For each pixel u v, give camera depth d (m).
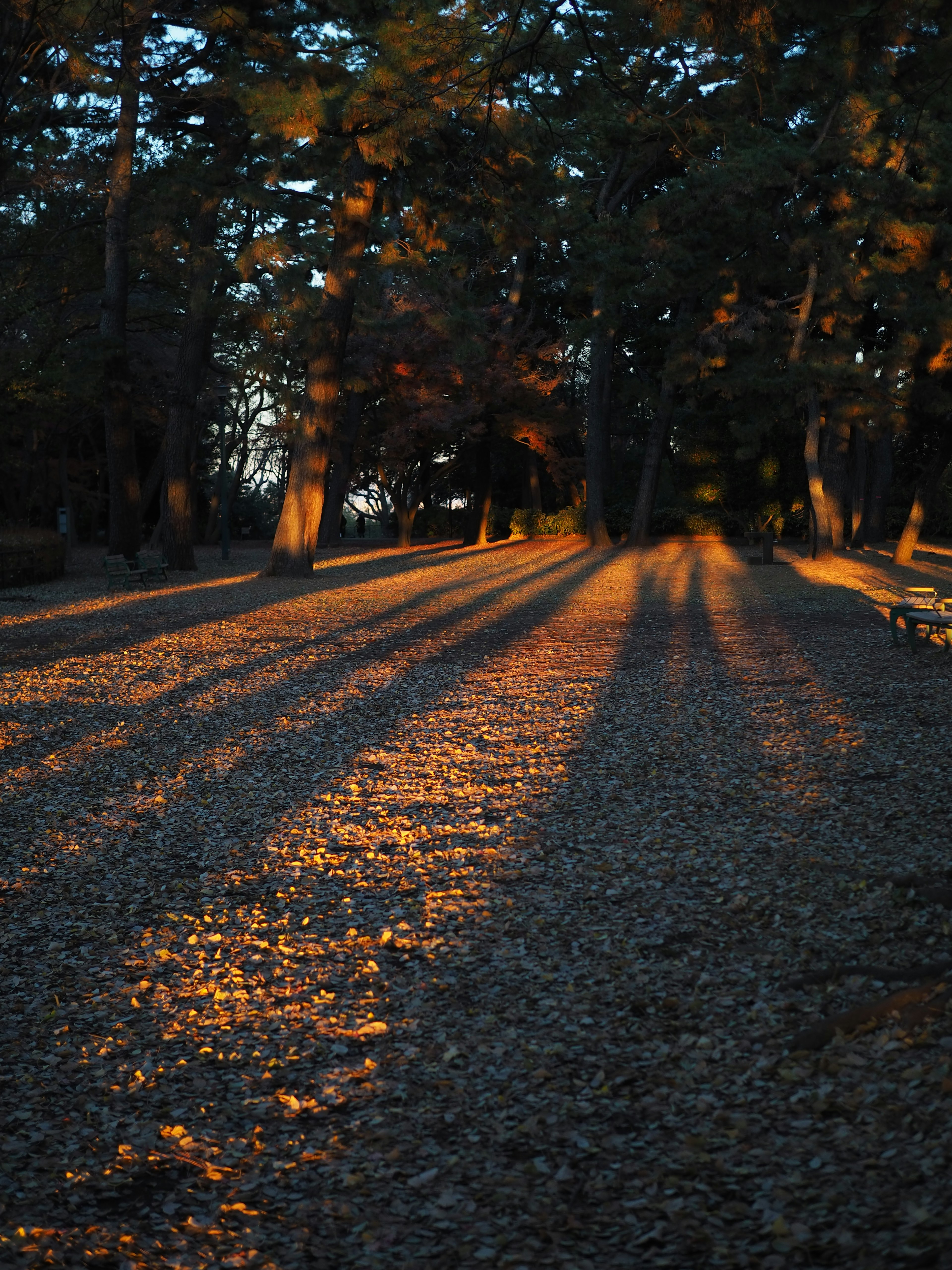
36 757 10.40
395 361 41.62
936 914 5.64
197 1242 3.68
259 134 24.08
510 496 57.00
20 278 31.92
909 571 29.02
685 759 9.58
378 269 28.62
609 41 12.66
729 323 33.34
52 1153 4.26
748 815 7.85
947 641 14.56
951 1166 3.56
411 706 12.38
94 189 30.52
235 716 12.02
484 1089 4.51
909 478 46.69
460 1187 3.86
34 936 6.41
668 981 5.31
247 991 5.57
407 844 7.73
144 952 6.12
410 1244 3.58
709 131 13.45
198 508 61.75
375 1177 3.97
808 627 18.36
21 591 27.25
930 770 8.47
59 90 25.72
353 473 48.75
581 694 12.82
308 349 27.86
